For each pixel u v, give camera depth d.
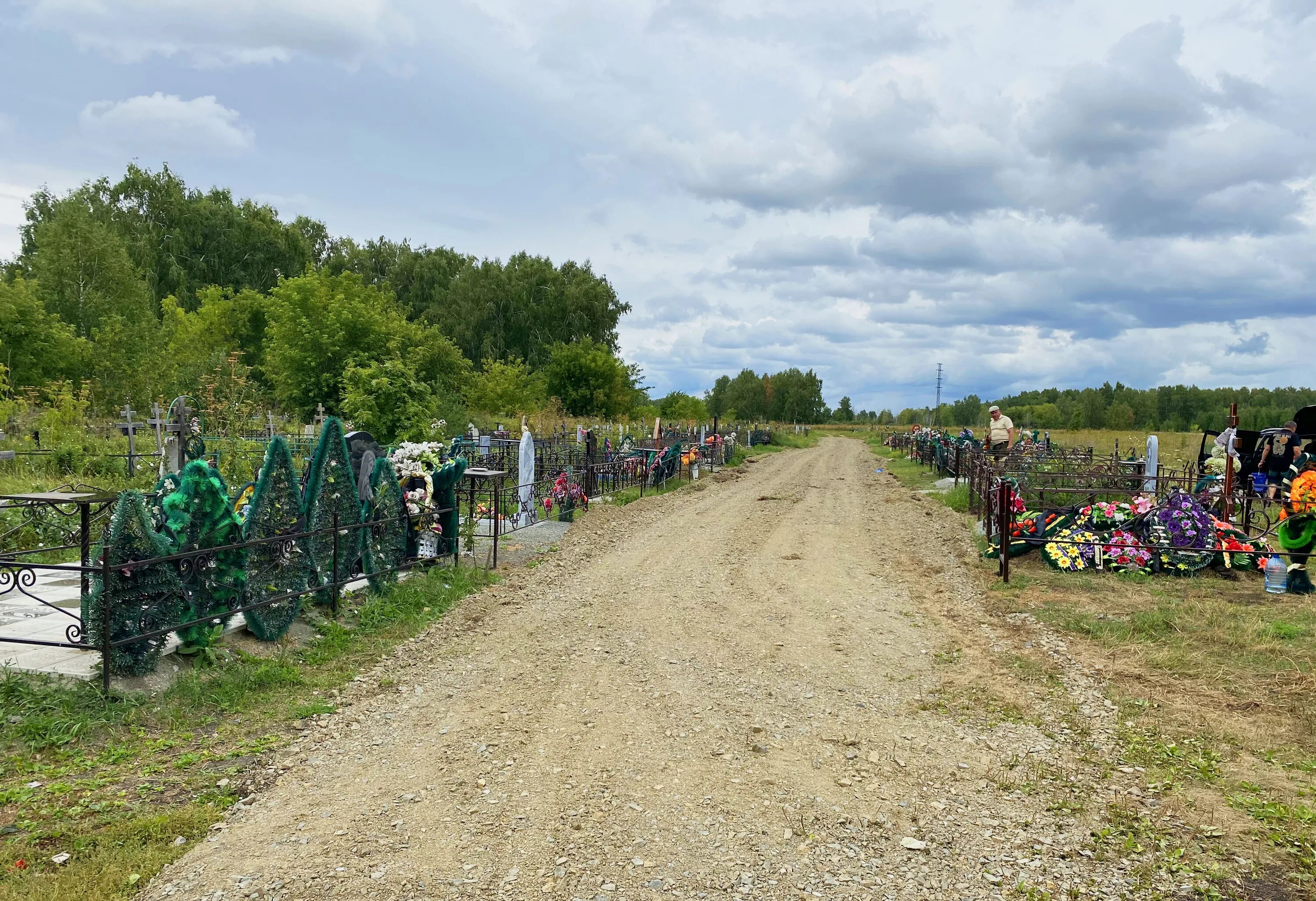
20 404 23.14
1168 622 7.80
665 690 6.35
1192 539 10.03
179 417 13.17
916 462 33.34
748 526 15.62
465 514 13.95
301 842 3.99
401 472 10.32
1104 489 12.79
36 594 8.05
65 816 4.20
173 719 5.46
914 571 11.21
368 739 5.37
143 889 3.58
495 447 21.64
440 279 67.19
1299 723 5.46
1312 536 9.09
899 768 4.92
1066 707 5.95
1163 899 3.53
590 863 3.81
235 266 56.47
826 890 3.60
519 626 8.30
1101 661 6.92
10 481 13.20
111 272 39.97
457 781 4.71
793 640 7.81
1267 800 4.41
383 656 7.12
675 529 15.12
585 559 11.94
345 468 8.28
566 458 21.31
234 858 3.83
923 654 7.35
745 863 3.82
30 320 30.20
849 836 4.08
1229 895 3.54
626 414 50.19
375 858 3.84
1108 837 4.07
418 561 9.66
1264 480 14.81
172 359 35.69
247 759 4.99
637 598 9.52
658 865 3.79
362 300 37.00
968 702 6.09
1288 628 7.45
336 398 30.12
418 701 6.10
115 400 29.97
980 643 7.66
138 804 4.36
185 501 6.35
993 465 17.36
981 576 10.41
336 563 7.87
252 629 6.91
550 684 6.50
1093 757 5.06
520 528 13.83
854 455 42.56
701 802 4.45
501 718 5.74
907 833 4.12
